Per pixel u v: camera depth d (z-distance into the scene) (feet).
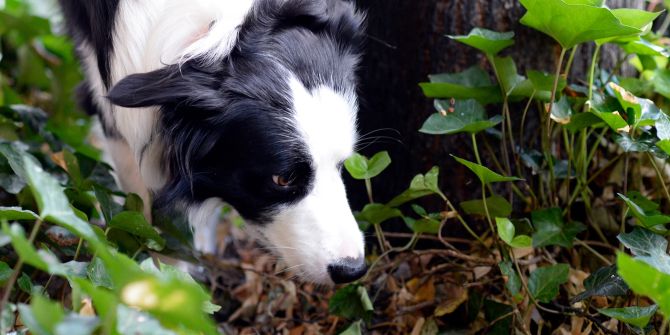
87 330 4.15
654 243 6.77
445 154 9.09
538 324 7.78
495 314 7.66
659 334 6.47
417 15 8.87
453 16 8.65
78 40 9.25
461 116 7.87
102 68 8.43
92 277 6.09
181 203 8.21
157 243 7.43
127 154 9.12
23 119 9.99
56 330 4.09
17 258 7.50
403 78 9.24
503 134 8.34
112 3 8.06
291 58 7.41
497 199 7.76
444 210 9.28
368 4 9.26
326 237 7.53
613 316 6.12
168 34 7.56
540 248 8.42
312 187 7.58
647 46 7.47
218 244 10.99
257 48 7.37
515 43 8.57
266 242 8.23
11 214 6.10
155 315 4.53
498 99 8.27
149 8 7.77
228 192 7.95
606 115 7.05
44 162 8.94
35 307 4.16
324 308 9.11
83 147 10.58
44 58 12.74
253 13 7.45
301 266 7.77
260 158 7.42
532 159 8.40
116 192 8.41
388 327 8.43
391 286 8.79
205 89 7.15
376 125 9.70
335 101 7.45
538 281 7.25
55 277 7.45
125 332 4.39
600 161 8.82
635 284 4.76
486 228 9.00
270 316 8.92
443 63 8.88
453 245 9.29
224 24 7.24
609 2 8.69
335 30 7.95
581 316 7.43
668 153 6.75
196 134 7.50
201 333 5.67
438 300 8.34
